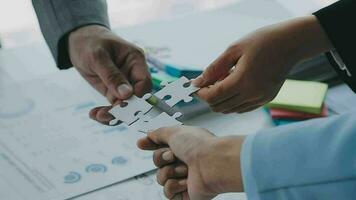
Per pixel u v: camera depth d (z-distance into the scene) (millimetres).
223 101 712
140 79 810
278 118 861
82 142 812
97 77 878
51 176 730
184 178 632
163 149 653
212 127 857
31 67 1071
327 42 733
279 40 708
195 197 598
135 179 730
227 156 544
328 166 449
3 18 1390
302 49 729
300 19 726
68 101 938
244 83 702
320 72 982
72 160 767
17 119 877
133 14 1395
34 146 802
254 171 483
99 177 729
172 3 1467
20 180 721
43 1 923
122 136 831
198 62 939
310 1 1287
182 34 1099
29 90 973
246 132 840
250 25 1135
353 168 436
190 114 877
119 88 756
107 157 774
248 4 1269
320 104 855
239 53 713
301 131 486
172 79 862
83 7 913
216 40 1059
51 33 932
